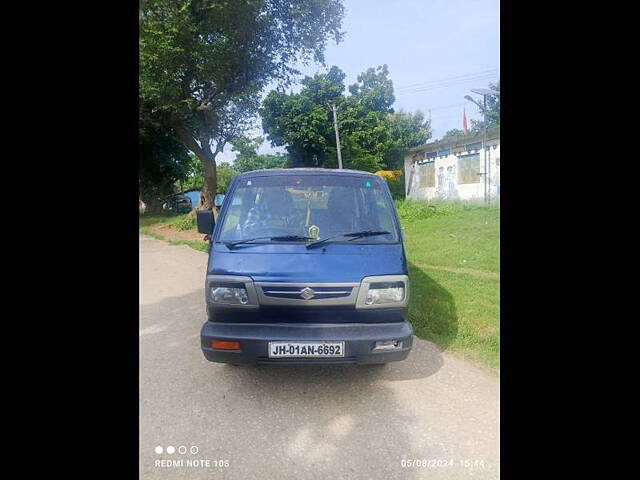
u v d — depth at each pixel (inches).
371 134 1022.4
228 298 129.5
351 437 115.4
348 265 131.7
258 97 608.1
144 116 582.2
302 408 128.0
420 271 287.7
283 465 105.1
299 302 127.5
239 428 118.8
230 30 517.3
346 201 149.8
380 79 1165.1
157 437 114.6
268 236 141.5
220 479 100.2
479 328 184.1
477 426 119.3
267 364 124.6
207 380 144.3
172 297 252.8
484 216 496.1
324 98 1053.8
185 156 919.0
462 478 101.0
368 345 123.9
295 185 151.8
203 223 153.0
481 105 641.0
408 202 668.1
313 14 553.0
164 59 497.7
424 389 138.2
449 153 693.9
